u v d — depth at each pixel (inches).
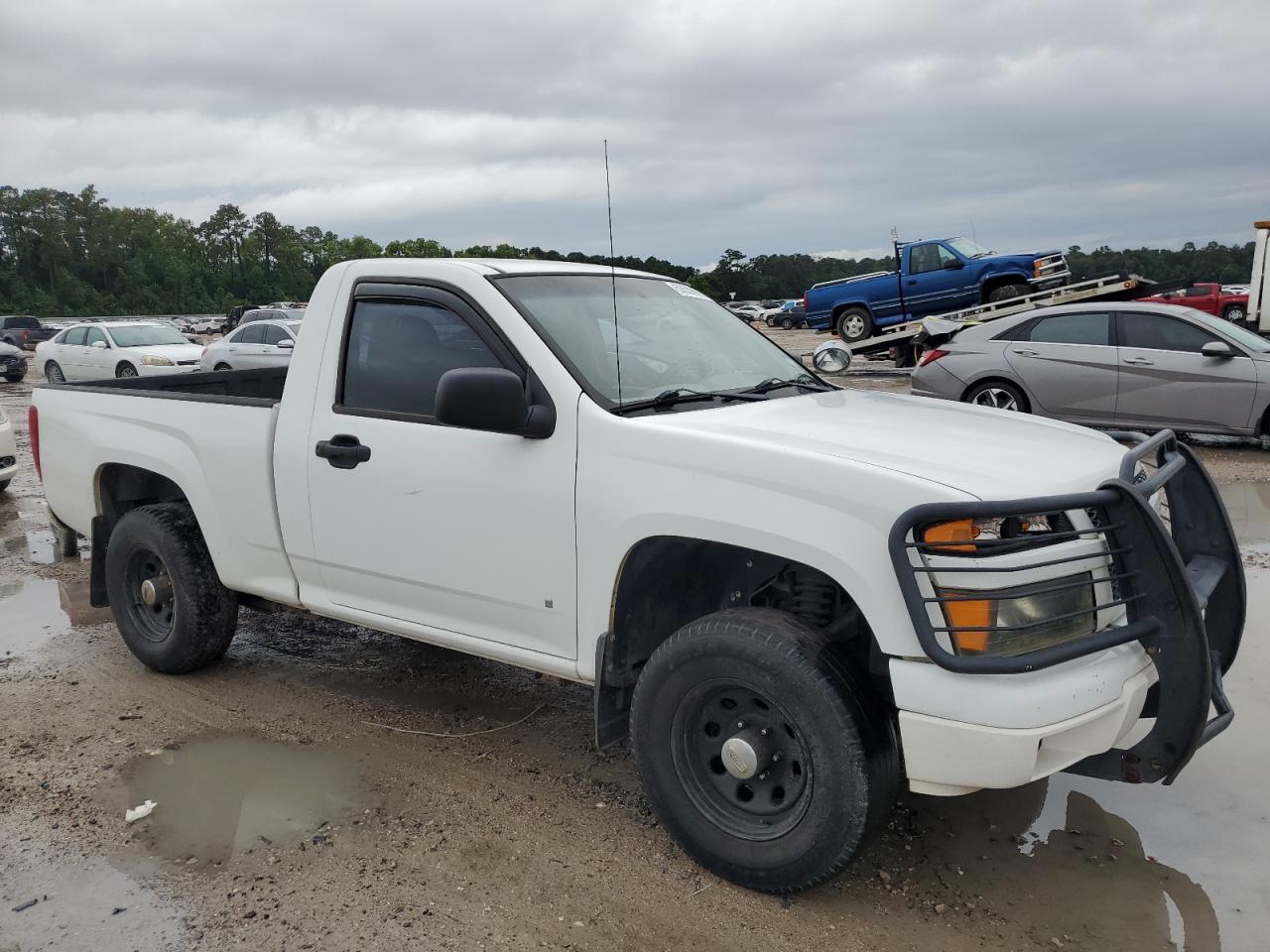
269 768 150.5
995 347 437.1
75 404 200.4
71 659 198.8
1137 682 107.5
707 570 134.3
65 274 5433.1
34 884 120.4
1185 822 130.6
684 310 163.2
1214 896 114.3
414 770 149.5
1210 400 387.5
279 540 163.5
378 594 152.9
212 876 121.5
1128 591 110.8
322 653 202.4
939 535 104.0
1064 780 143.5
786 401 140.5
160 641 186.9
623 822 133.6
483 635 141.6
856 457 110.7
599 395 128.3
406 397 146.1
